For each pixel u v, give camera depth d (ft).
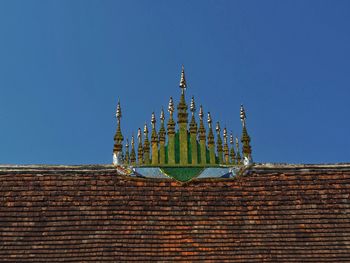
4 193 63.10
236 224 59.77
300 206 61.67
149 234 58.59
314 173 65.62
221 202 62.39
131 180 64.75
